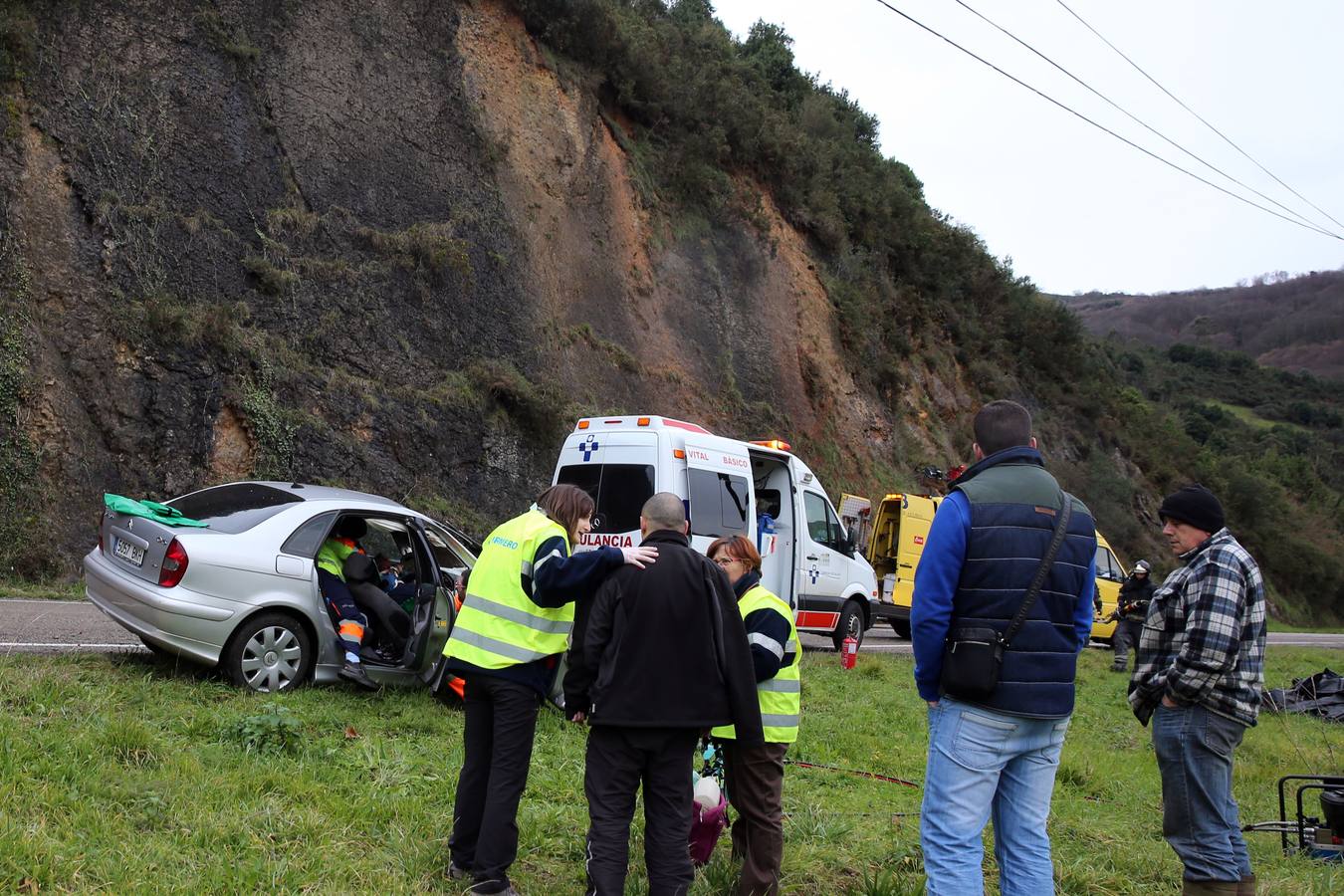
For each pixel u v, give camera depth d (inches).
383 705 294.8
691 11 1422.2
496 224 834.2
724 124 1139.3
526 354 812.0
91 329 590.9
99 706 239.8
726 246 1075.3
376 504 325.4
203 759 216.2
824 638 688.4
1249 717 188.4
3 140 589.9
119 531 297.6
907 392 1264.8
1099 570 850.8
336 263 717.9
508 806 172.6
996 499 154.8
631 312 945.5
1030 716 151.3
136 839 169.6
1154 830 272.5
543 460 785.6
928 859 153.6
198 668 302.5
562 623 179.8
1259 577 191.8
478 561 187.2
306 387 670.5
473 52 880.9
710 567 167.0
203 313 631.8
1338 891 222.4
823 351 1138.7
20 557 530.6
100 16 653.3
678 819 162.7
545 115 920.3
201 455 610.2
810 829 228.8
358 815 199.2
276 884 161.5
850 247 1285.7
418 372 741.3
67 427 566.6
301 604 300.7
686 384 956.6
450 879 178.4
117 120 639.8
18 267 574.6
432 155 814.5
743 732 163.2
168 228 640.4
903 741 355.9
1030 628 152.1
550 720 301.0
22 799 174.6
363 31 801.6
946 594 152.8
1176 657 189.5
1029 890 155.7
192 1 700.0
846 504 737.6
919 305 1363.2
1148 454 1740.9
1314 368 5167.3
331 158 749.3
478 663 175.8
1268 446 2942.9
